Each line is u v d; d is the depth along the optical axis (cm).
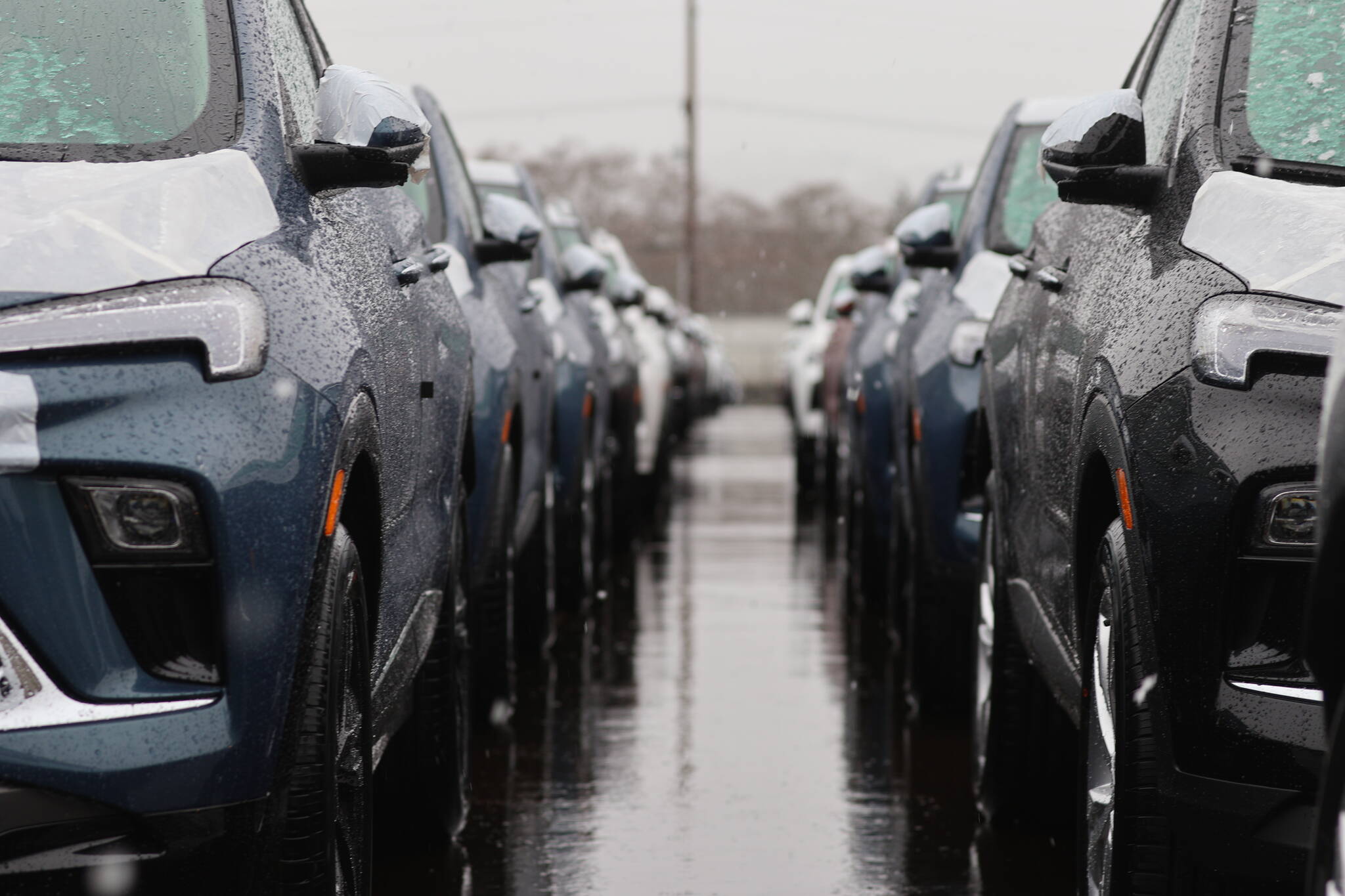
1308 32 560
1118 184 550
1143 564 460
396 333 567
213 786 404
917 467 966
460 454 708
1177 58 623
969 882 667
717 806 784
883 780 836
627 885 663
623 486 1805
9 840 396
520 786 823
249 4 533
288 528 420
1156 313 490
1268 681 432
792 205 9600
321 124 514
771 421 5353
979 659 786
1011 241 1037
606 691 1062
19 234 425
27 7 518
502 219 1009
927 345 987
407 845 709
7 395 399
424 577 625
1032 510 669
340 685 446
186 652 410
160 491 405
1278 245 466
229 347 420
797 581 1602
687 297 8000
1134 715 464
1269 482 433
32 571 400
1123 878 465
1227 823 437
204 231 445
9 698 397
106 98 499
